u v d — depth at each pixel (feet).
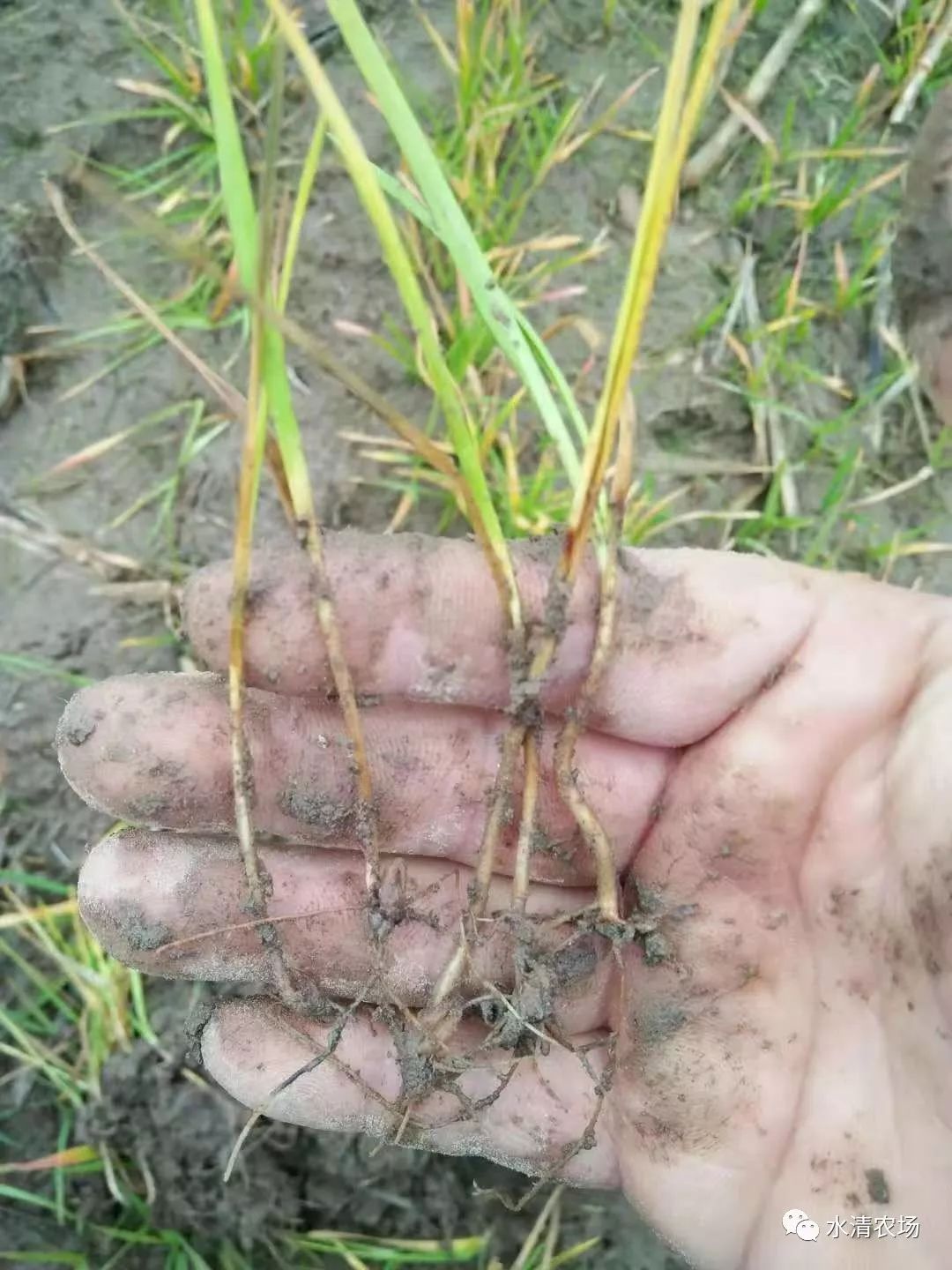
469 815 0.46
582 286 0.71
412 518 0.67
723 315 0.72
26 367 0.67
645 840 0.46
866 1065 0.41
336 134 0.34
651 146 0.73
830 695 0.41
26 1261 0.57
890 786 0.40
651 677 0.42
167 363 0.68
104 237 0.69
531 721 0.42
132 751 0.42
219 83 0.34
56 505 0.66
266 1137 0.59
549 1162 0.46
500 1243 0.59
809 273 0.74
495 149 0.69
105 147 0.71
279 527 0.66
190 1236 0.59
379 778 0.44
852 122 0.72
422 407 0.68
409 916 0.46
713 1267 0.45
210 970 0.47
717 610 0.42
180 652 0.65
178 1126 0.59
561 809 0.45
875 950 0.40
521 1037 0.44
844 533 0.70
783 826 0.42
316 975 0.47
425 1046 0.43
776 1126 0.42
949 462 0.70
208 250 0.68
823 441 0.71
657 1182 0.44
